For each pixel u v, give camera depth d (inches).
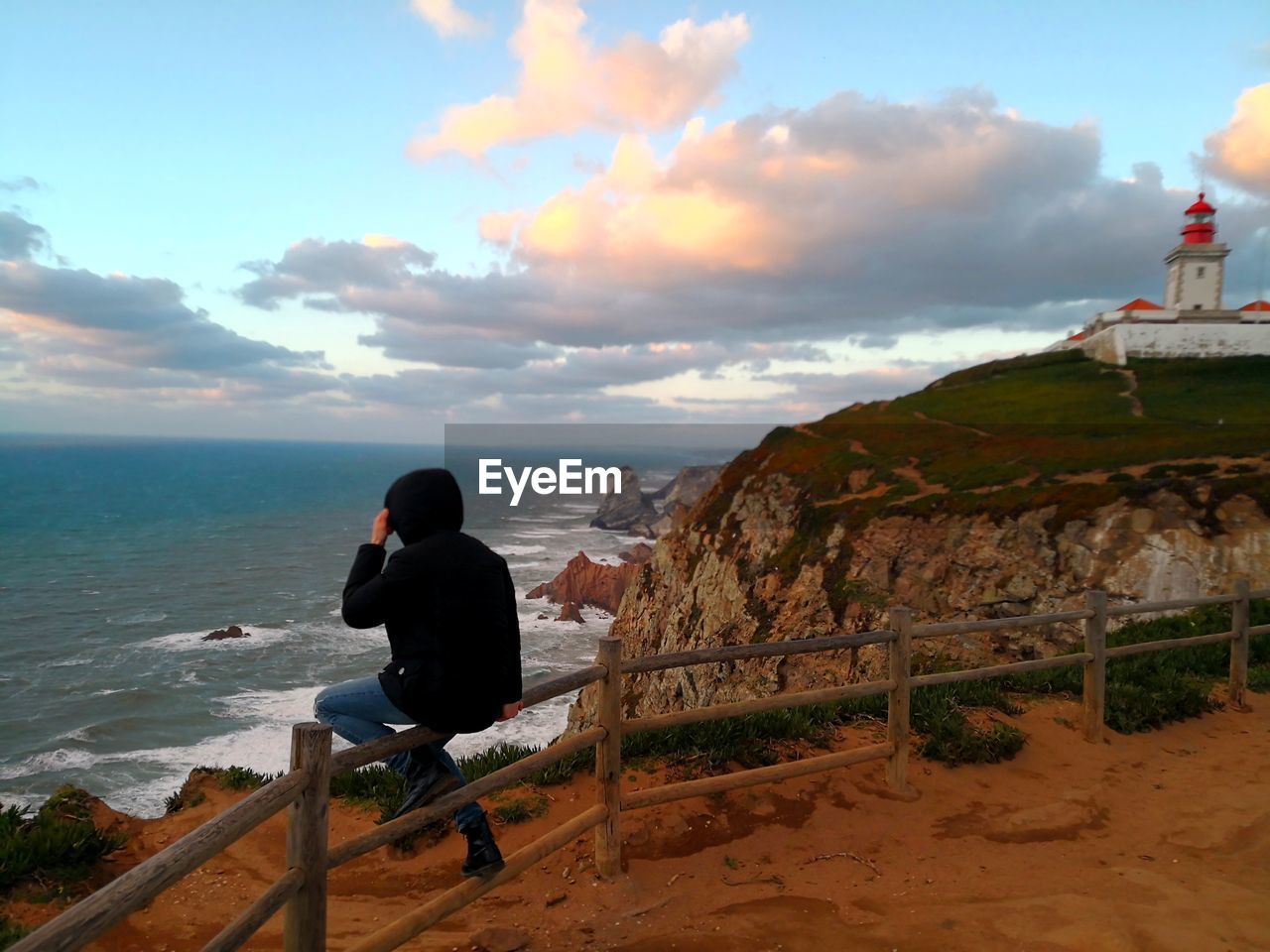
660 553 1777.8
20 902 176.4
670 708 1326.3
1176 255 2972.4
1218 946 163.6
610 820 188.7
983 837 218.7
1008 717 310.2
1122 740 301.6
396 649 137.2
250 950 167.0
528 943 163.5
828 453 1766.7
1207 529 1044.5
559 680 167.9
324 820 124.1
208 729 1317.7
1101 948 161.6
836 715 290.8
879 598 1217.4
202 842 98.7
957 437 1814.7
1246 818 235.3
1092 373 2669.8
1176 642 345.7
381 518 141.6
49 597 2568.9
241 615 2271.2
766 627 1331.2
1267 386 2268.7
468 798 150.2
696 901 181.8
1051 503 1175.0
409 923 140.9
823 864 200.8
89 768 1165.7
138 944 167.9
